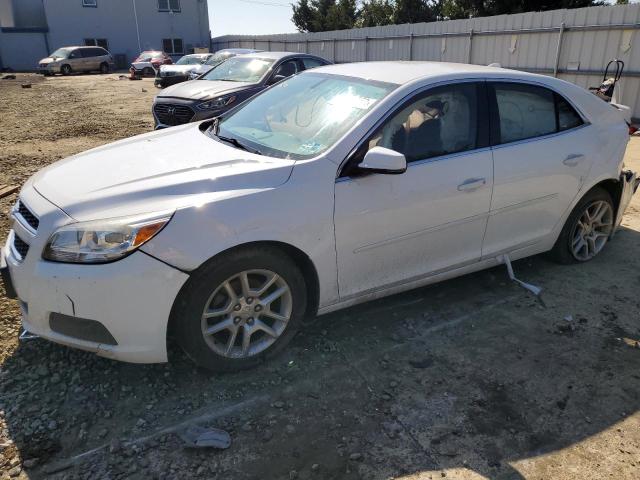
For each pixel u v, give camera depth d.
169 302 2.65
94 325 2.65
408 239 3.35
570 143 4.00
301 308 3.13
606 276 4.35
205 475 2.38
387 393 2.93
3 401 2.77
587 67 12.20
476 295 4.01
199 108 8.62
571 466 2.47
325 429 2.67
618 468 2.46
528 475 2.42
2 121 12.35
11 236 3.00
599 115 4.25
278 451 2.52
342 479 2.38
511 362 3.22
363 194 3.09
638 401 2.91
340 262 3.13
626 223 5.54
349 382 3.01
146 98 17.97
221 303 2.89
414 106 3.34
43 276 2.62
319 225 2.97
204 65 16.98
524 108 3.84
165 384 2.94
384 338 3.44
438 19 36.38
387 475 2.40
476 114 3.58
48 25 37.78
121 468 2.40
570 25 12.33
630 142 9.56
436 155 3.39
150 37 40.84
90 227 2.59
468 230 3.62
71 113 13.93
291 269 3.01
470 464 2.47
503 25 14.06
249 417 2.73
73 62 31.84
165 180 2.85
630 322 3.68
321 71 4.09
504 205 3.72
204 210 2.67
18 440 2.53
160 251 2.58
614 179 4.32
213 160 3.12
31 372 3.00
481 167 3.53
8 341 3.26
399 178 3.20
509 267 4.00
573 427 2.71
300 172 2.96
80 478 2.34
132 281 2.55
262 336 3.12
